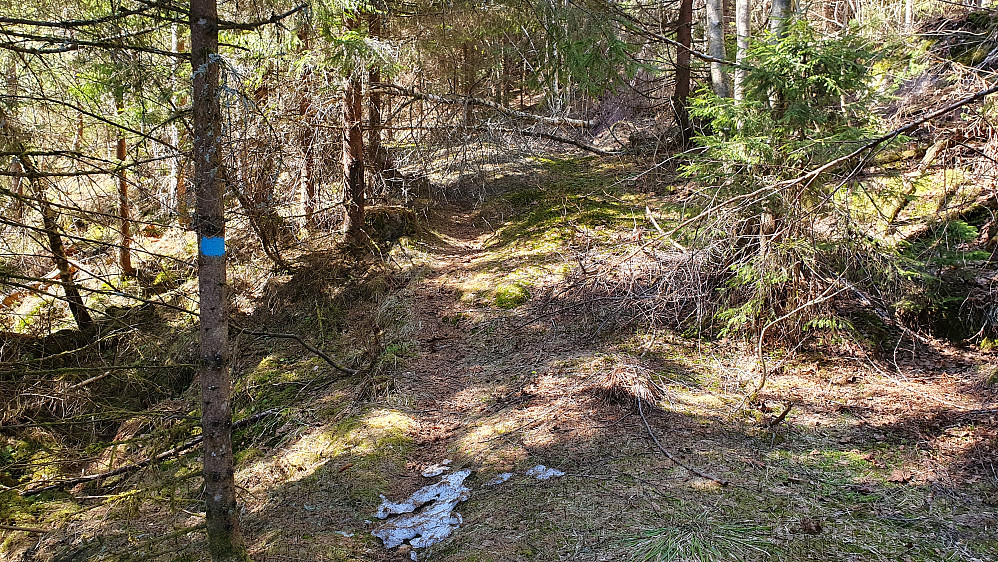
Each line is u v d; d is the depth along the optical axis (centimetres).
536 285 841
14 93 459
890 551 341
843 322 583
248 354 852
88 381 659
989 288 597
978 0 966
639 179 1147
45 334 878
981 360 556
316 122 966
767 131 557
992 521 361
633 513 387
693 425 502
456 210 1312
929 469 418
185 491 531
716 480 420
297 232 1028
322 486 476
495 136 1061
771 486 413
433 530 398
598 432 500
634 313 700
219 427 348
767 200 551
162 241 1252
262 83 876
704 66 1139
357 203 1034
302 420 629
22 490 543
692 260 643
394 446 529
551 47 750
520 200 1253
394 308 836
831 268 588
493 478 455
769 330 614
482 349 722
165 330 885
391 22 949
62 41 348
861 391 541
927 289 607
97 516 515
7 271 528
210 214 337
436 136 1047
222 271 344
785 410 511
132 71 423
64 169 533
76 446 637
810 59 526
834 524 368
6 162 450
